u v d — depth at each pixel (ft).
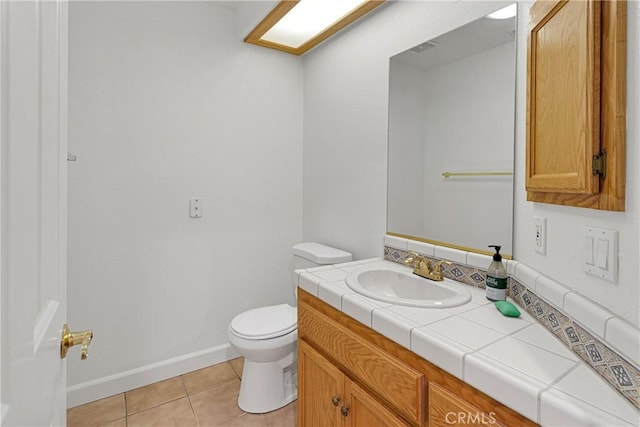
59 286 2.34
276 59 7.93
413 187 5.45
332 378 4.09
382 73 6.00
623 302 2.09
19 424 1.42
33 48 1.65
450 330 3.05
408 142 5.53
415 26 5.38
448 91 4.88
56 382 2.22
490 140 4.30
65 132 2.54
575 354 2.58
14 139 1.39
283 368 6.20
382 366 3.34
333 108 7.26
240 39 7.38
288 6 5.87
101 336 6.23
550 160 2.89
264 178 7.88
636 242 1.97
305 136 8.23
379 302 3.77
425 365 2.94
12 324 1.36
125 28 6.21
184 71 6.82
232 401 6.22
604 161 2.17
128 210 6.38
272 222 8.04
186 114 6.88
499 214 4.20
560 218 2.93
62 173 2.45
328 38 7.25
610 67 2.11
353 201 6.76
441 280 4.67
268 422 5.68
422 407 2.93
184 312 7.07
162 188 6.70
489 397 2.42
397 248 5.69
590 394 2.08
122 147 6.26
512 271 3.87
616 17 2.06
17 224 1.43
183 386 6.65
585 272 2.52
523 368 2.39
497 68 4.22
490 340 2.85
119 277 6.35
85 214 5.98
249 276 7.79
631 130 2.00
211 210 7.26
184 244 6.99
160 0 6.54
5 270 1.30
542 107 3.04
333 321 4.17
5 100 1.30
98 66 5.98
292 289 8.22
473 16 4.53
